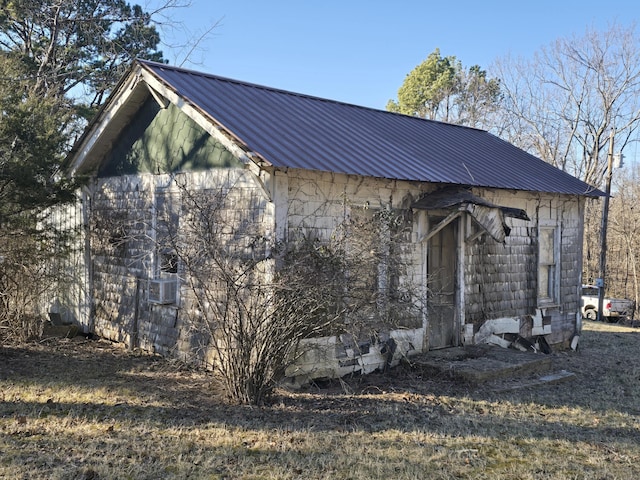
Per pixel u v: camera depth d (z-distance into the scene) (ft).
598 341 47.85
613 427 22.62
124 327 34.86
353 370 28.45
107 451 17.95
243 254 26.53
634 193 116.16
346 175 27.22
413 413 23.17
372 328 24.50
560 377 30.58
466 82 146.61
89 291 38.37
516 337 37.37
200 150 29.48
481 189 34.01
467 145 42.09
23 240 33.55
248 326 23.20
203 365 28.71
